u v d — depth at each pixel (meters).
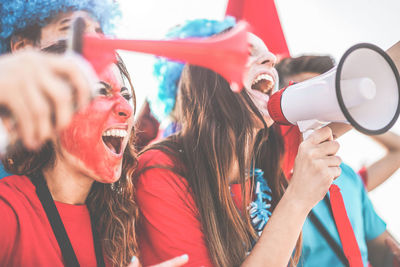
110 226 0.89
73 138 0.75
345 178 1.47
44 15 0.94
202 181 0.97
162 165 0.97
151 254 0.94
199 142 1.02
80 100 0.31
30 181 0.80
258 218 1.06
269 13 1.64
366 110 0.72
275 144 1.20
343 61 0.68
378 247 1.49
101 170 0.78
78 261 0.80
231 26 1.06
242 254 0.95
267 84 1.10
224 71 0.61
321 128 0.82
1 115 0.30
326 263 1.25
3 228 0.71
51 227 0.78
